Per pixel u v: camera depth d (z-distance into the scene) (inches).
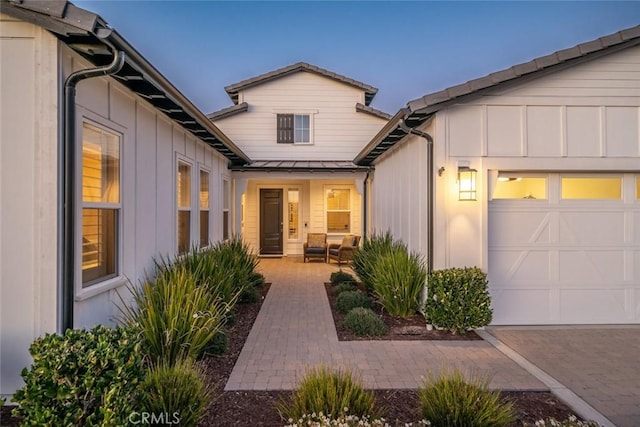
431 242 225.0
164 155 232.4
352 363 165.6
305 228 540.1
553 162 219.5
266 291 317.7
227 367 161.2
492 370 159.0
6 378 133.6
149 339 147.5
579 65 219.8
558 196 226.5
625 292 227.0
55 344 97.8
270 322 228.7
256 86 507.8
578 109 220.7
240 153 367.2
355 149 509.0
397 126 244.8
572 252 226.7
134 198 193.0
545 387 144.3
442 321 204.5
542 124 219.8
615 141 221.0
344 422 102.0
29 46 134.3
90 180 159.2
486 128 218.4
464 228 217.8
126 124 184.2
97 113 159.2
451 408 111.1
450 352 179.5
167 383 111.4
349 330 209.9
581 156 220.2
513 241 224.8
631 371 160.6
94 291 155.2
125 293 182.7
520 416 124.6
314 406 112.7
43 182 134.0
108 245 172.6
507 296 224.5
